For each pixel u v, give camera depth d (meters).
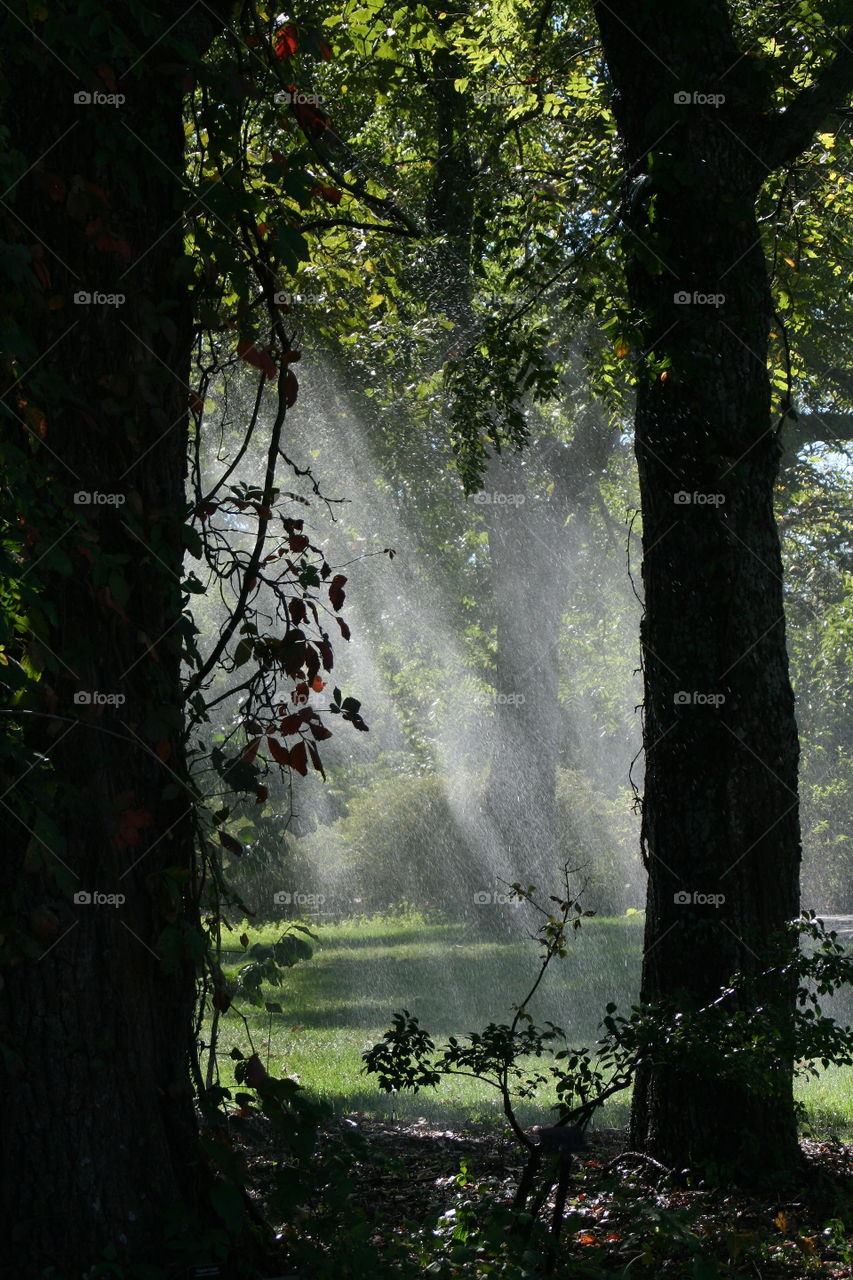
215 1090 7.39
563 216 17.73
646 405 12.79
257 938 38.25
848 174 19.27
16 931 6.61
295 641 7.74
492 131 21.31
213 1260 7.02
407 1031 10.34
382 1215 10.73
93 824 6.93
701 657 12.26
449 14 21.59
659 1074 12.12
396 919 48.81
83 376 7.07
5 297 6.64
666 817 12.38
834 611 42.75
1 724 6.58
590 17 20.19
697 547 12.30
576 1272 8.41
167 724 7.14
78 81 7.13
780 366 18.56
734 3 17.48
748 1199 11.27
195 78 7.43
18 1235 6.58
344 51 16.52
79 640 6.90
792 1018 10.02
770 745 12.30
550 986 30.28
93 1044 6.83
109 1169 6.80
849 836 41.50
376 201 17.19
